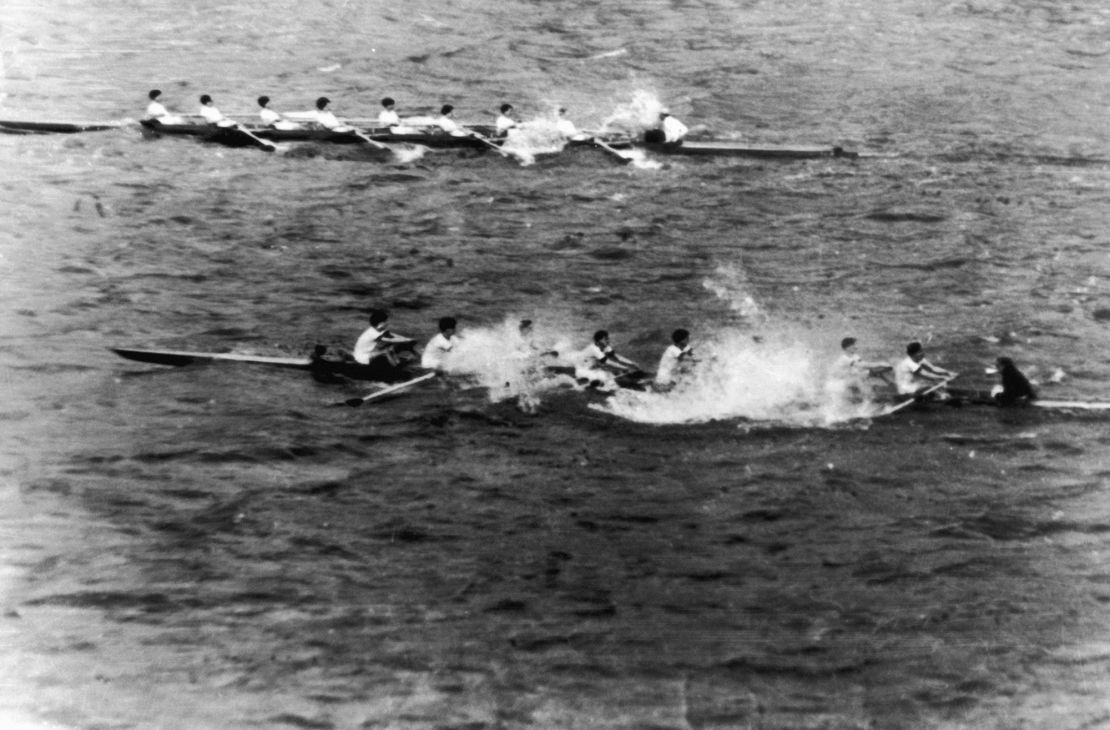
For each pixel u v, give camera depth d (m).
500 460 33.91
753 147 59.75
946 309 43.88
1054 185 56.00
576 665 25.77
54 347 40.06
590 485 32.59
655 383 37.44
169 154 58.69
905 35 81.25
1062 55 76.62
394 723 24.06
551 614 27.41
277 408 36.56
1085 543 29.94
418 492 32.25
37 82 68.75
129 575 28.53
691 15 86.50
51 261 46.72
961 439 34.81
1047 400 36.72
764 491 32.25
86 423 35.41
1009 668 25.56
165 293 44.56
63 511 31.00
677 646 26.36
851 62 75.50
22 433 34.69
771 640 26.53
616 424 35.81
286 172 57.12
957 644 26.31
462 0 89.50
